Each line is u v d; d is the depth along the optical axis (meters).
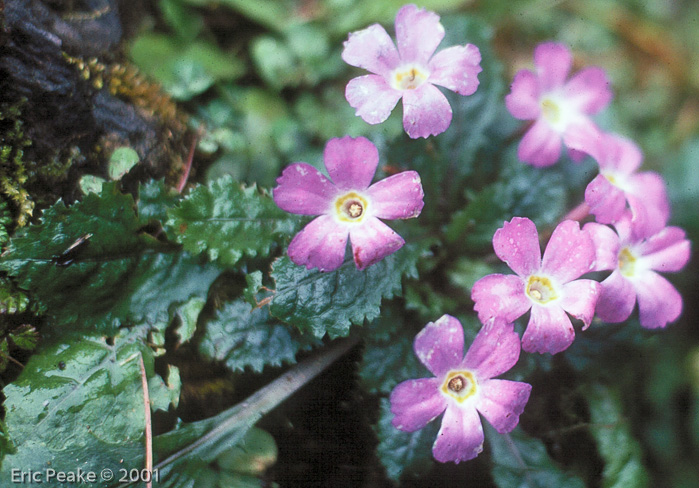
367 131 0.28
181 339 0.24
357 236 0.23
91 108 0.25
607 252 0.23
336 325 0.24
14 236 0.23
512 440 0.25
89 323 0.24
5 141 0.24
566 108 0.27
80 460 0.23
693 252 0.30
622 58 0.35
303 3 0.30
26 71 0.24
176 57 0.27
